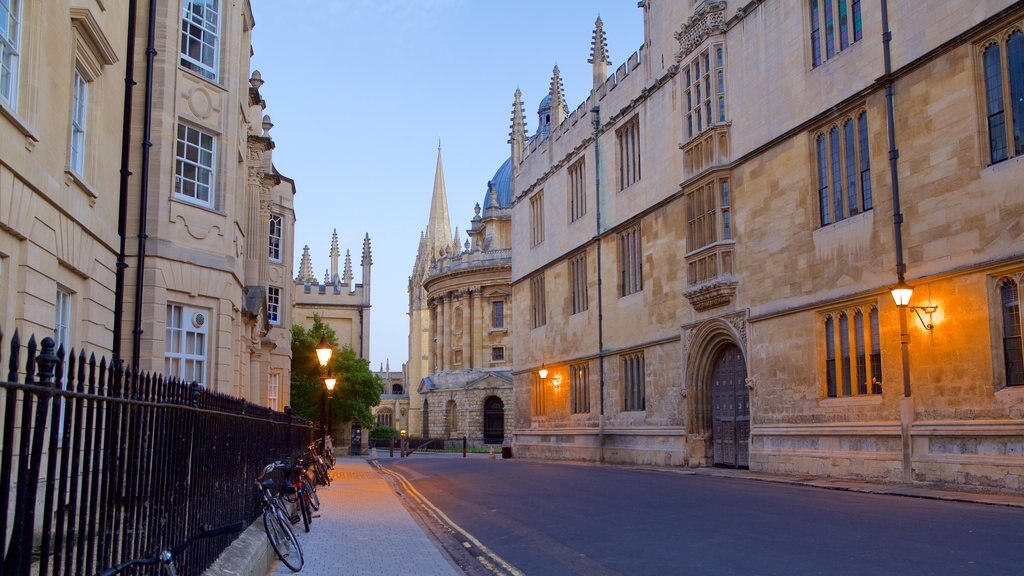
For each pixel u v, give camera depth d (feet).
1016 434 57.11
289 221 140.97
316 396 208.44
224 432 31.63
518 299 165.68
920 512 46.26
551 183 150.41
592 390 130.31
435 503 68.59
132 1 59.57
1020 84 59.26
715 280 93.40
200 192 68.08
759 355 87.81
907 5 69.05
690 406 100.58
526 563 38.14
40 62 39.22
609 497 61.16
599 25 135.95
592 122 132.46
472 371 293.23
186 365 65.46
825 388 78.33
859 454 71.87
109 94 52.16
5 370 36.45
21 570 13.32
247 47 84.53
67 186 44.32
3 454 12.50
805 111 81.82
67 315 47.03
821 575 30.14
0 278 36.81
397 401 416.05
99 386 17.26
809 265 80.53
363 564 38.17
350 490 79.82
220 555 30.32
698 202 99.50
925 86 67.15
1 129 34.99
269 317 124.36
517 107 175.01
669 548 37.78
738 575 31.07
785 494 59.06
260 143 106.42
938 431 63.46
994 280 60.64
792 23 84.33
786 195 84.48
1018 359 58.85
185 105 66.28
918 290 66.74
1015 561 31.12
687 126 102.89
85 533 17.61
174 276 63.87
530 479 84.38
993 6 60.54
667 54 108.99
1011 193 59.06
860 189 74.95
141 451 20.25
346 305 254.27
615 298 123.54
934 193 65.72
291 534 37.40
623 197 120.98
